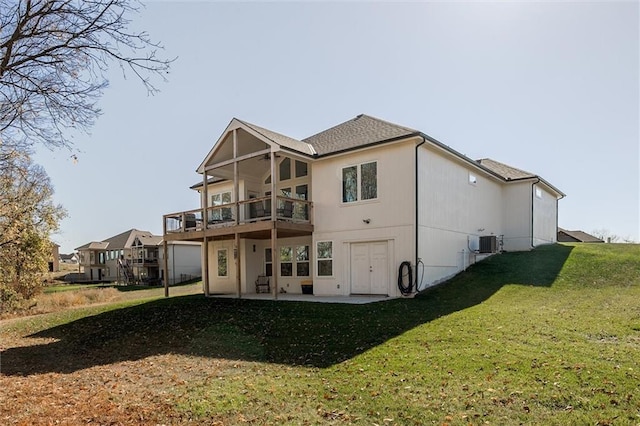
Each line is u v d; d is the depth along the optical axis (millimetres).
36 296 24797
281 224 14445
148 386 6359
